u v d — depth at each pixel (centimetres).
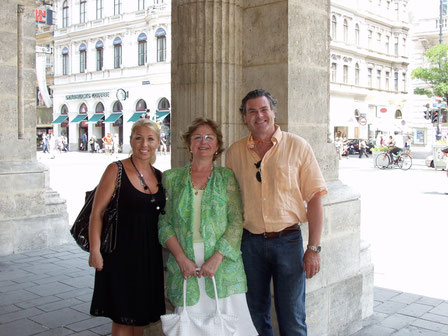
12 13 668
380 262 628
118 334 311
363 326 423
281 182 285
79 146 4125
